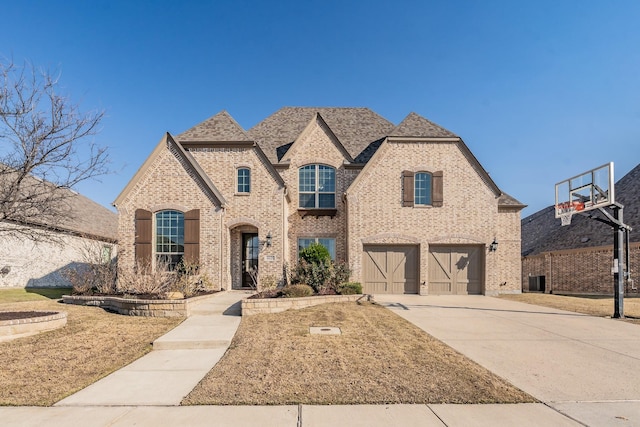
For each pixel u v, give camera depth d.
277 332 9.55
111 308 12.78
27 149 10.40
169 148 17.19
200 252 16.69
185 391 5.76
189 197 16.91
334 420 4.79
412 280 18.95
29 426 4.63
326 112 24.33
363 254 18.92
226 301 13.59
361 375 6.45
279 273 17.42
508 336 9.39
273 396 5.54
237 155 18.34
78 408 5.16
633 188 23.03
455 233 18.86
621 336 9.48
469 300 16.64
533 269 25.67
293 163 20.23
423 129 19.66
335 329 9.91
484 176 19.12
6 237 18.42
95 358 7.54
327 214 19.88
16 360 7.38
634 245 19.58
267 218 17.78
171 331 9.52
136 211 16.75
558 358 7.55
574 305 15.16
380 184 19.02
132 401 5.38
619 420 4.84
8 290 18.61
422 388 5.87
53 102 10.81
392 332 9.62
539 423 4.74
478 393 5.68
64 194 12.86
